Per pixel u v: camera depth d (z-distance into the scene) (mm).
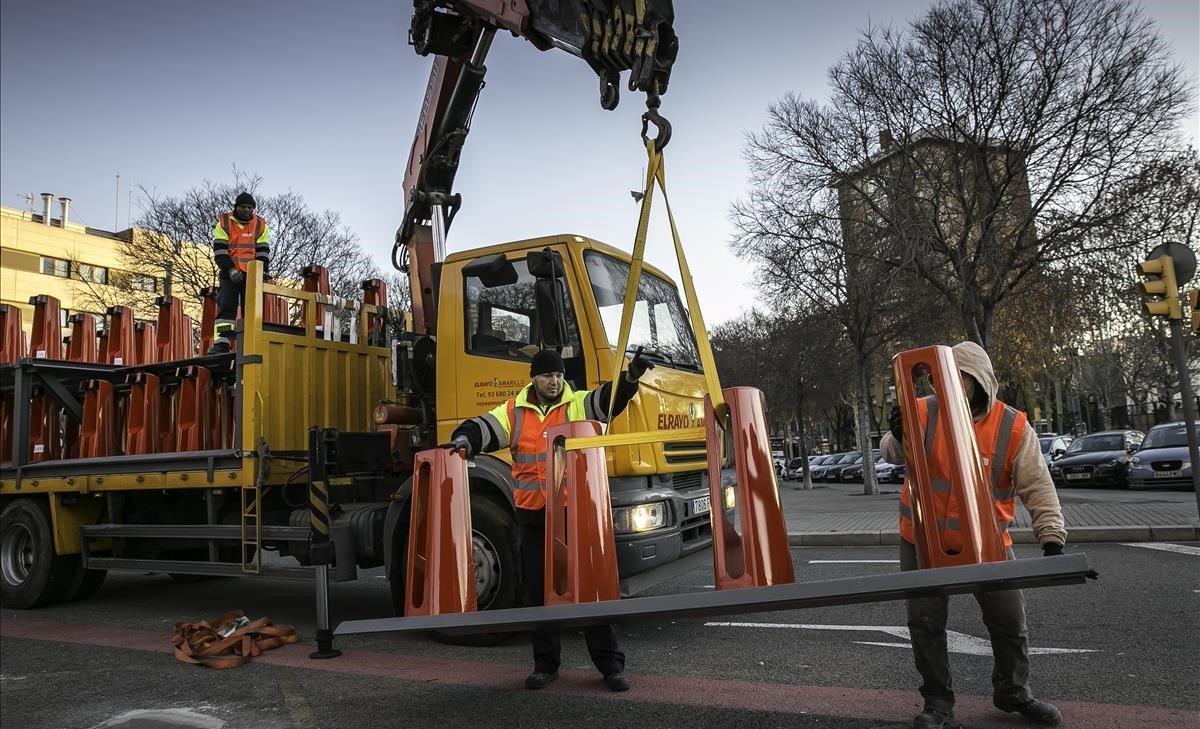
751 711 3830
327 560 5504
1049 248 15469
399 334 6383
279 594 8633
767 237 19469
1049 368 23422
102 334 8367
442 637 5738
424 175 7016
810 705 3889
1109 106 14555
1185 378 10102
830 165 17578
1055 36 14586
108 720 4145
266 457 6090
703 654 5121
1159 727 3408
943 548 2611
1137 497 15078
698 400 6188
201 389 6742
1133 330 20422
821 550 10797
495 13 4926
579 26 3809
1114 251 15203
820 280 20109
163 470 6730
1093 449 20234
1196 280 17219
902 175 16422
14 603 7859
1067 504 13578
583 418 4125
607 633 4301
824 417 46906
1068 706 3734
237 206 7871
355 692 4461
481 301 5902
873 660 4762
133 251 24594
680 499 5488
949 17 15422
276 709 4195
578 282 5551
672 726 3668
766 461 2809
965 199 15914
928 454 2717
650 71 3395
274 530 6051
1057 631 5309
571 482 3381
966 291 15914
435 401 6176
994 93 15266
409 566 3791
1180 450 16484
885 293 18594
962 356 3350
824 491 27125
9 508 8109
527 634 5746
